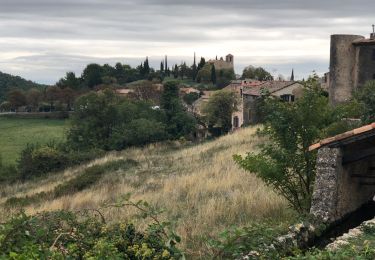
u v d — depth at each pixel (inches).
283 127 390.3
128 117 2182.6
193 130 2396.7
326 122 401.4
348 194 386.0
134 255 212.8
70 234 221.3
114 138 2042.3
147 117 2257.6
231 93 2613.2
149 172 991.0
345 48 1293.1
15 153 2566.4
